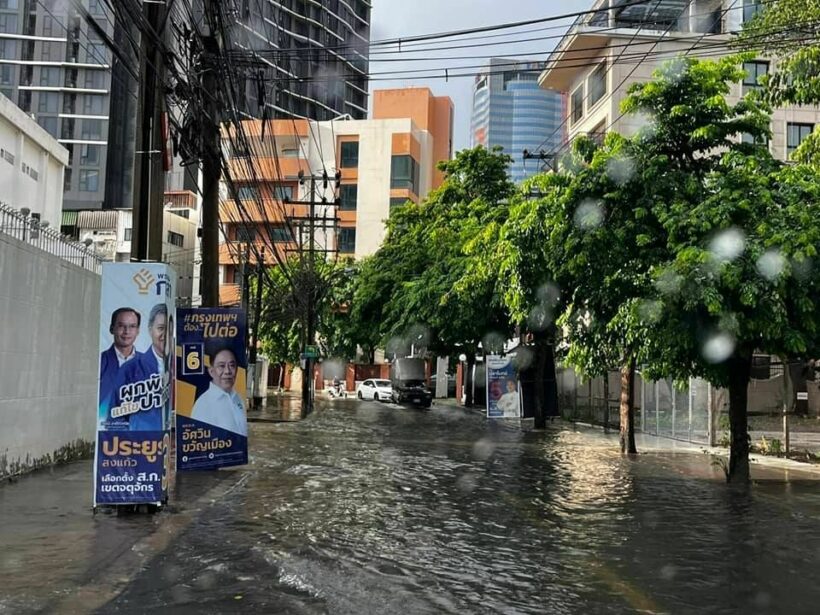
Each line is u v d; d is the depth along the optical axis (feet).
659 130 43.04
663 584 23.49
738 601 21.83
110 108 253.03
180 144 45.57
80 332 47.11
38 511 30.83
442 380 213.46
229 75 41.34
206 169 49.14
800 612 20.89
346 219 214.07
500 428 89.45
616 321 41.55
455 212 108.27
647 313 38.52
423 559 26.13
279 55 56.95
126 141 257.34
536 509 36.60
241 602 20.56
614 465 54.75
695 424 71.67
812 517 34.99
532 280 49.73
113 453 31.24
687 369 42.75
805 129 114.01
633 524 33.09
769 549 28.43
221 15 39.93
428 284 103.86
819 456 57.11
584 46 113.50
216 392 46.91
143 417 31.42
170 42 40.60
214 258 49.62
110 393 31.30
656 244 41.14
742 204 37.27
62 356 44.19
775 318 36.81
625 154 42.14
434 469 51.39
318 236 211.61
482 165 109.70
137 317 31.60
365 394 170.91
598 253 41.88
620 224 41.86
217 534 29.01
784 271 35.60
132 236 34.55
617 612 20.66
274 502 36.88
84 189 250.16
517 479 47.19
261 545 27.43
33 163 109.29
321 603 20.71
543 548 28.22
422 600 21.36
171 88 38.45
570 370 109.70
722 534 31.09
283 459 55.16
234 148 46.98
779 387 102.12
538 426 88.74
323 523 32.04
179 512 32.40
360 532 30.37
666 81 43.32
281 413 111.96
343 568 24.62
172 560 24.72
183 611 19.62
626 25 111.45
